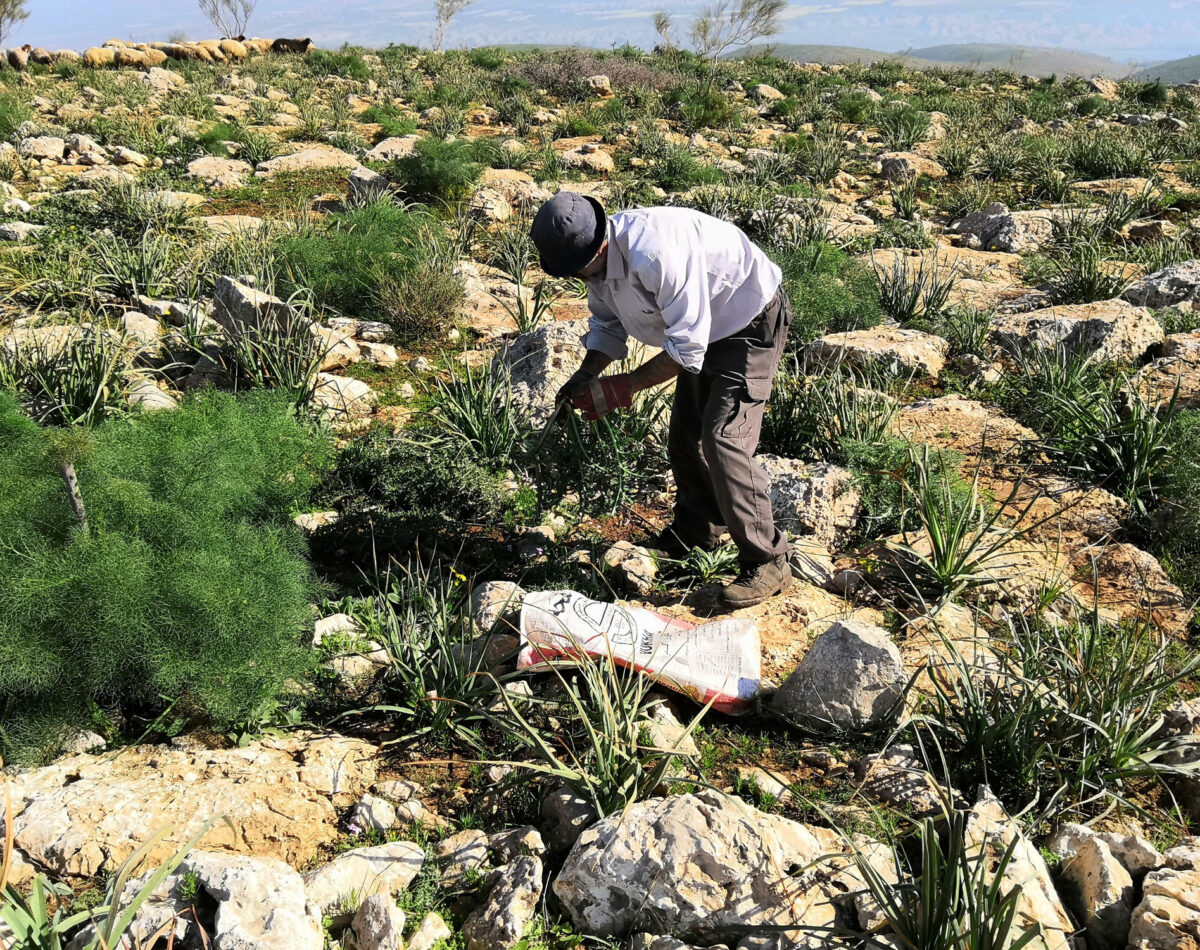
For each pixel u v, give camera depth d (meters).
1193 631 3.62
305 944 2.10
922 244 10.14
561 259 3.13
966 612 3.66
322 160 12.66
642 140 15.02
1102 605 3.77
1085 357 6.06
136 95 18.14
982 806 2.62
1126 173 14.19
